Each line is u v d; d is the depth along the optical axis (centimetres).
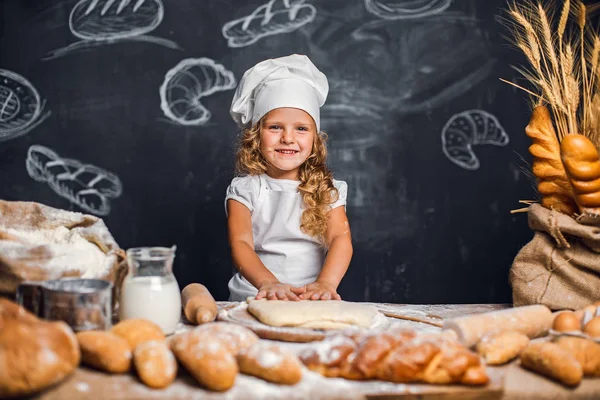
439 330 113
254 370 84
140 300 102
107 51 232
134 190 237
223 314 115
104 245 114
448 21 239
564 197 132
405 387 85
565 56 136
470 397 85
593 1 226
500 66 241
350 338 92
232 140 238
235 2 234
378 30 238
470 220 245
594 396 86
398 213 243
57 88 230
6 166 230
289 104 172
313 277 182
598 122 130
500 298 247
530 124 136
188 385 83
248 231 176
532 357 92
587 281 127
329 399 81
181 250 241
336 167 241
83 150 233
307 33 237
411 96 240
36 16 229
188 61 235
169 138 237
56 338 79
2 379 74
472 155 242
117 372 85
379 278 246
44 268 102
